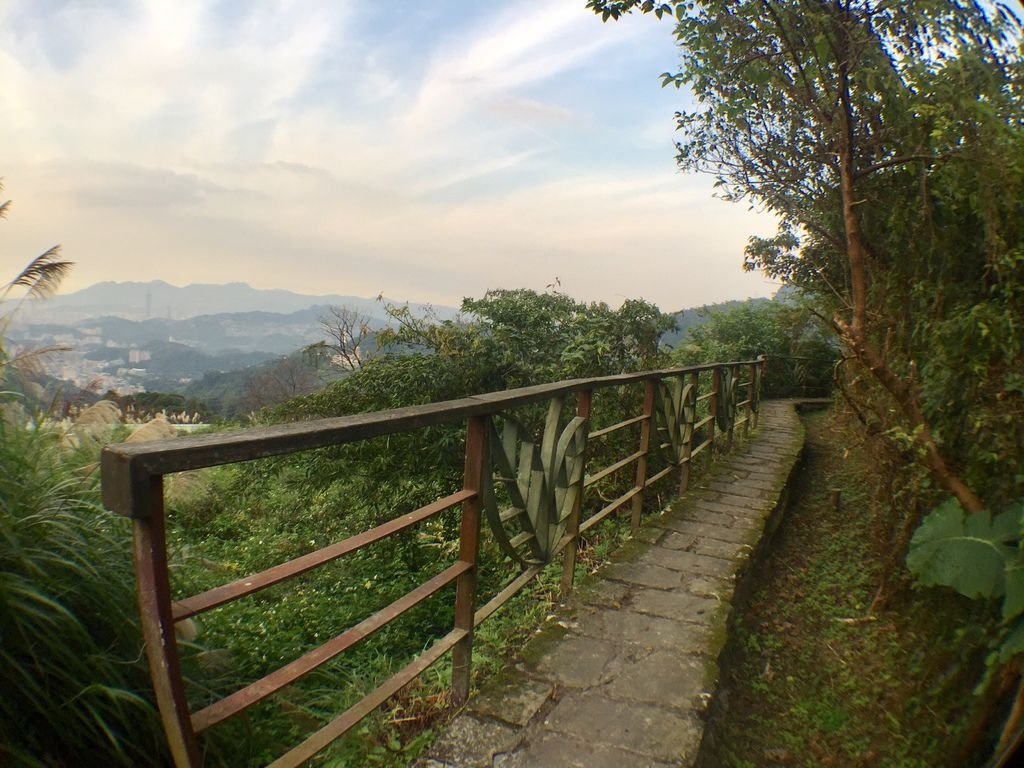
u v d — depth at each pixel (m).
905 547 3.64
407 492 5.54
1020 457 2.56
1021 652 2.07
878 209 4.46
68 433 2.77
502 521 2.74
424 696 2.74
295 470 6.07
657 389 4.79
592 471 5.96
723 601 3.49
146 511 1.29
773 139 6.09
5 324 2.67
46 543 2.23
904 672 3.17
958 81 3.12
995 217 2.90
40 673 2.08
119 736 2.19
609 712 2.47
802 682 3.36
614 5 4.16
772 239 8.77
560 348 6.34
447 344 5.75
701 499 5.57
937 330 3.17
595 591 3.59
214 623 3.92
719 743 2.61
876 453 4.29
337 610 4.48
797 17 4.07
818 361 15.44
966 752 2.40
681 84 5.22
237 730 2.62
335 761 2.38
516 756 2.21
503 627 3.38
